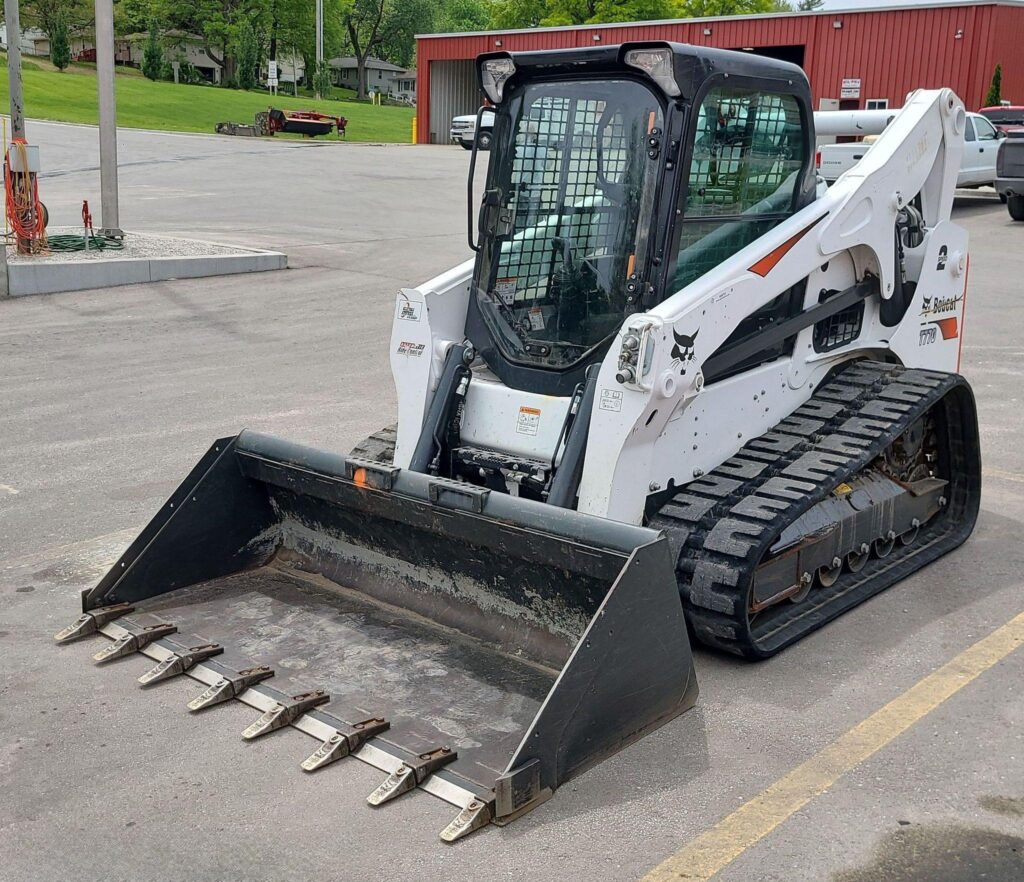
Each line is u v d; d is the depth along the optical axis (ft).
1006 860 11.45
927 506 20.25
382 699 14.30
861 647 16.31
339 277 50.47
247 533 18.16
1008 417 27.94
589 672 12.75
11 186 48.98
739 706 14.64
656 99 15.52
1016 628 16.88
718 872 11.29
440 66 148.36
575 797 12.63
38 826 12.18
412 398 17.26
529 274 16.98
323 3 271.28
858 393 18.92
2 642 16.62
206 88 220.43
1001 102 94.38
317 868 11.43
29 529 21.33
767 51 112.37
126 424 28.17
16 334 39.17
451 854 11.61
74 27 254.88
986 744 13.66
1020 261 52.08
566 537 13.69
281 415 28.89
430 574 16.46
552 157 16.67
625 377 14.80
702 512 15.81
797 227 17.06
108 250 51.78
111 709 14.62
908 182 19.49
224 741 13.80
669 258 15.67
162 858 11.61
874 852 11.59
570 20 199.93
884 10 99.55
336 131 165.89
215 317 42.22
